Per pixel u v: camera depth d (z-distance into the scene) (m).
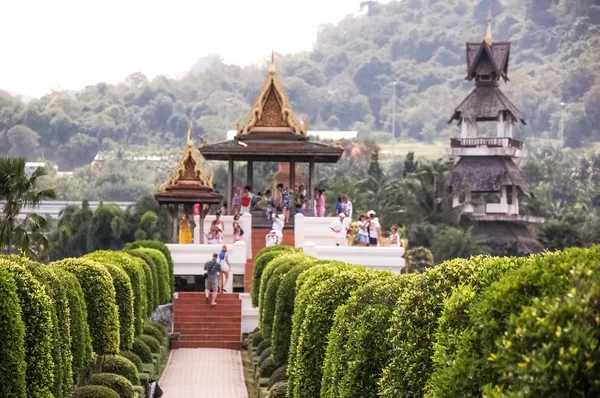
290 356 37.19
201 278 71.56
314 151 78.12
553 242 129.88
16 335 26.33
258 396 43.72
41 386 28.66
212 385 49.09
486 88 136.50
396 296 27.27
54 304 31.31
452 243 113.62
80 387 36.38
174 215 76.38
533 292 16.06
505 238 128.50
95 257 49.22
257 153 78.06
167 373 52.66
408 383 22.38
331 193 133.00
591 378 13.56
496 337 16.14
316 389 33.00
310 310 33.59
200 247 69.12
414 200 125.38
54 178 197.38
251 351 57.81
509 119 137.12
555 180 189.75
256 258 63.62
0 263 28.94
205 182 75.88
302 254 53.38
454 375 16.55
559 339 13.84
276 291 48.69
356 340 26.50
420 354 22.12
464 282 22.25
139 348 50.44
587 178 193.38
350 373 26.25
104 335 40.19
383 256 62.78
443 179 128.25
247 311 64.50
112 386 39.22
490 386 14.60
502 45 137.00
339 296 33.09
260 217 78.25
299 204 78.31
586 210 166.62
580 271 14.91
